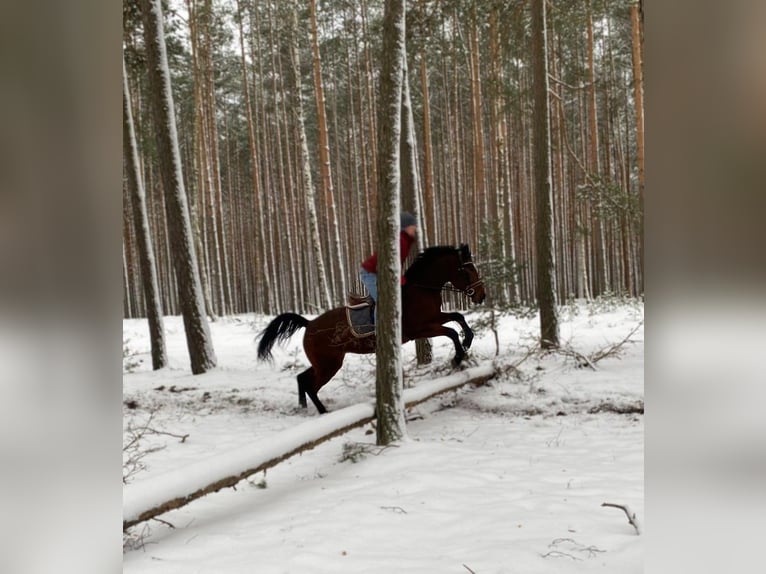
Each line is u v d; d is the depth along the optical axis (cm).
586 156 2280
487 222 1056
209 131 2464
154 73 1042
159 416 779
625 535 325
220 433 681
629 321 1320
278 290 2544
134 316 2661
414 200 1005
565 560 295
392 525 366
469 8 1252
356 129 2845
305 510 408
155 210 2802
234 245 2981
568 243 2347
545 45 997
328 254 2719
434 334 706
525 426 643
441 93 2600
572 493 409
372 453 541
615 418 650
